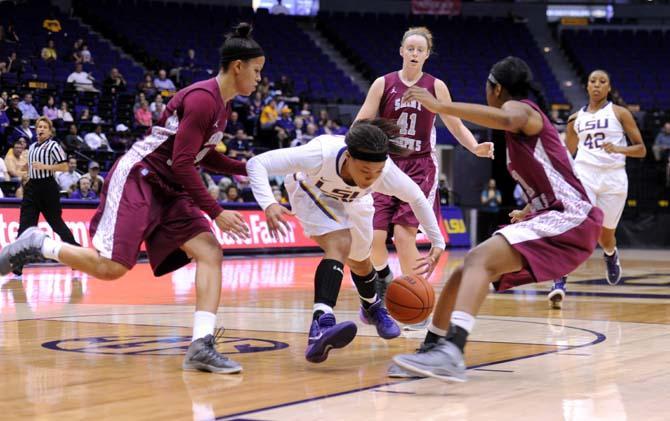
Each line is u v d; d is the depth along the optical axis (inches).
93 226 184.1
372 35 1043.9
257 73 180.9
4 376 169.0
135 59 850.8
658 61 1074.1
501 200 909.8
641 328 247.9
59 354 196.2
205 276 179.6
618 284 418.0
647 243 874.1
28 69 729.0
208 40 923.4
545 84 1017.5
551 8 1165.1
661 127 940.6
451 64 1023.0
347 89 936.3
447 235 776.9
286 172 179.5
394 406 142.6
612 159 334.3
